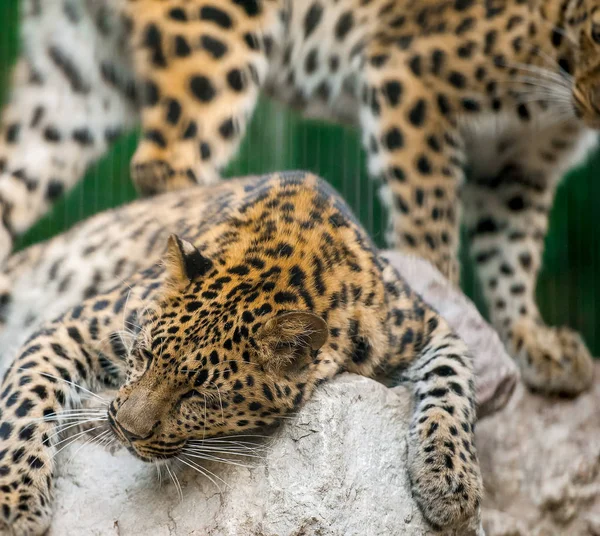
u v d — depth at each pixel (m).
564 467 12.56
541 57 12.68
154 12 11.80
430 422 7.97
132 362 7.29
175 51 11.78
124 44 12.11
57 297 10.07
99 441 7.82
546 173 13.86
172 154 11.55
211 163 11.73
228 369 7.06
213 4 11.85
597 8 12.32
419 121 12.79
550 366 13.34
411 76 12.88
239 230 7.98
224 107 11.80
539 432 12.88
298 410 7.40
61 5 12.34
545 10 12.65
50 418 7.69
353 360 7.93
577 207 18.30
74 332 8.20
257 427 7.38
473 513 7.73
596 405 13.33
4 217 12.45
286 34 12.97
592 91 12.43
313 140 15.73
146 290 8.19
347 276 7.87
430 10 13.04
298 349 7.19
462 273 15.72
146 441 7.04
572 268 18.36
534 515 12.25
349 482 7.30
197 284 7.35
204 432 7.22
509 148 13.43
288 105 13.65
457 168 12.95
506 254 14.09
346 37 13.29
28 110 12.60
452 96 12.84
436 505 7.64
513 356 13.70
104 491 7.52
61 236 10.40
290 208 8.12
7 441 7.54
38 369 7.89
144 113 11.77
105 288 9.80
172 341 7.05
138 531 7.27
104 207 15.72
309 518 7.06
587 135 13.66
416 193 12.67
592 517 12.47
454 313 10.70
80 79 12.50
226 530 7.09
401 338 8.43
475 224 14.26
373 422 7.66
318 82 13.41
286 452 7.29
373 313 8.00
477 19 12.87
